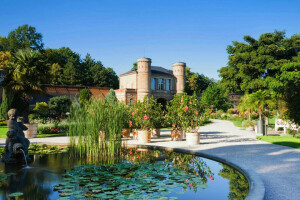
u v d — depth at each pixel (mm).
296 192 4027
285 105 13180
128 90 37094
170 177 4781
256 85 28594
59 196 3699
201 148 8500
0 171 5246
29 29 44406
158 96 39875
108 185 4188
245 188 4242
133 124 11602
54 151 7977
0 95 27266
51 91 35938
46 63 13125
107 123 7473
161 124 12172
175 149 8266
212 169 5648
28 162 6191
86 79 51188
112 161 6430
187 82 62000
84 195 3705
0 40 42438
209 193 3973
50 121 19391
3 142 10242
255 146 9125
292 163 6160
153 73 39844
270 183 4520
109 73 54156
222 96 43125
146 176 4809
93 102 7766
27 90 12906
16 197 3684
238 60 31266
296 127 13289
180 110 10094
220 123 28141
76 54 56688
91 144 7145
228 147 8820
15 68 12383
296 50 31016
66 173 5059
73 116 7461
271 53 29531
